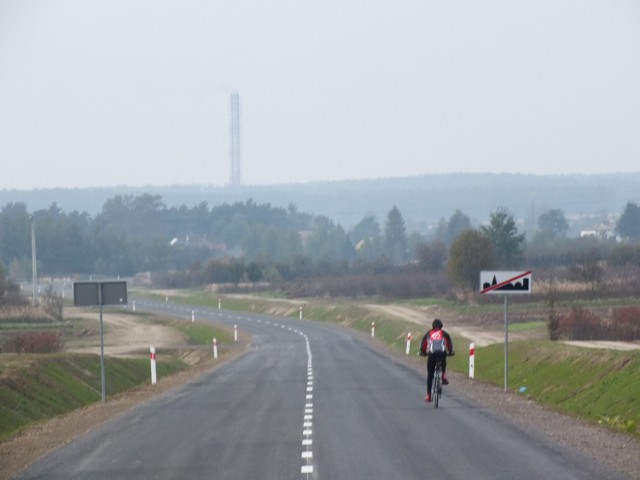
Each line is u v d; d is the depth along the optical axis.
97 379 104.44
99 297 81.94
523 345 106.94
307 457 42.56
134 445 49.00
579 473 37.28
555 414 62.09
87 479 39.16
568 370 84.50
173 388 91.06
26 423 72.12
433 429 52.16
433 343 65.38
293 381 93.25
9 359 99.25
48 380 91.00
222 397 77.25
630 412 63.09
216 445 47.72
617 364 77.00
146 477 39.12
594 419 63.03
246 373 108.62
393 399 71.69
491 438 48.00
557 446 45.00
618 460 41.00
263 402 71.31
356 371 105.81
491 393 78.81
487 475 37.03
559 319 126.56
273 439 49.22
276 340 195.00
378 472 38.22
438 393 64.94
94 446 49.22
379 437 49.09
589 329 123.31
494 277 78.62
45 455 46.75
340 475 37.66
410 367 111.62
